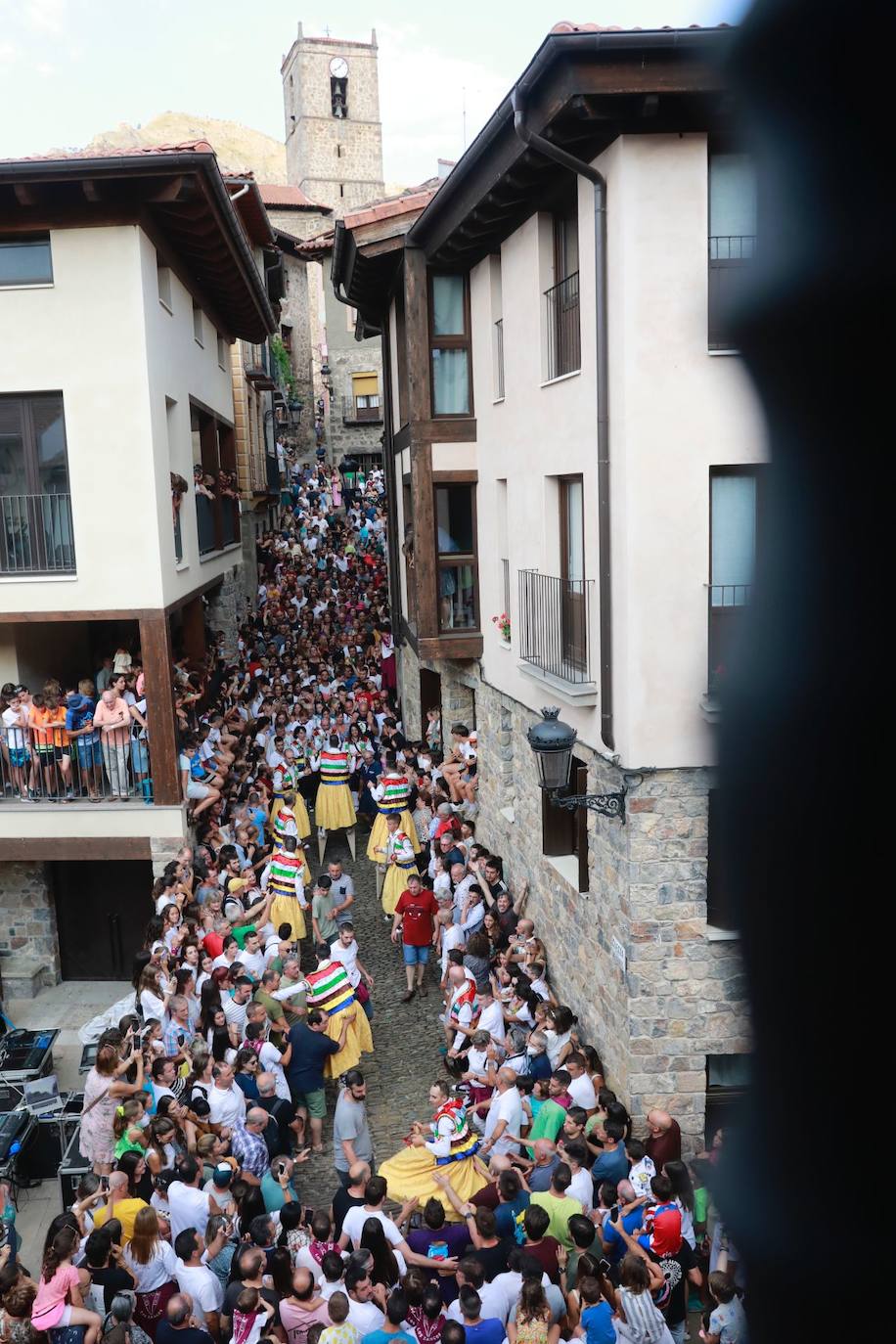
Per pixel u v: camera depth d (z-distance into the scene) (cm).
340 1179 966
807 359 75
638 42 809
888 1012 76
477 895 1291
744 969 85
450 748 1845
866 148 71
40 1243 1002
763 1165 85
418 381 1595
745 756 82
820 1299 82
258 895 1349
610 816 954
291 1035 1090
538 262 1206
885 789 74
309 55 8212
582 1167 795
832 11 71
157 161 1310
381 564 3559
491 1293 683
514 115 989
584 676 1066
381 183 8575
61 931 1592
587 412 1030
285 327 5200
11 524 1446
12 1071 1195
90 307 1399
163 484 1491
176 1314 670
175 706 1506
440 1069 1210
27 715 1458
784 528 78
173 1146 857
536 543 1254
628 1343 668
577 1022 1131
